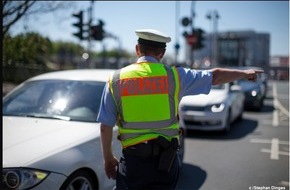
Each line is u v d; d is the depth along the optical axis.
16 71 18.89
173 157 2.52
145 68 2.52
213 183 5.48
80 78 5.07
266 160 6.85
